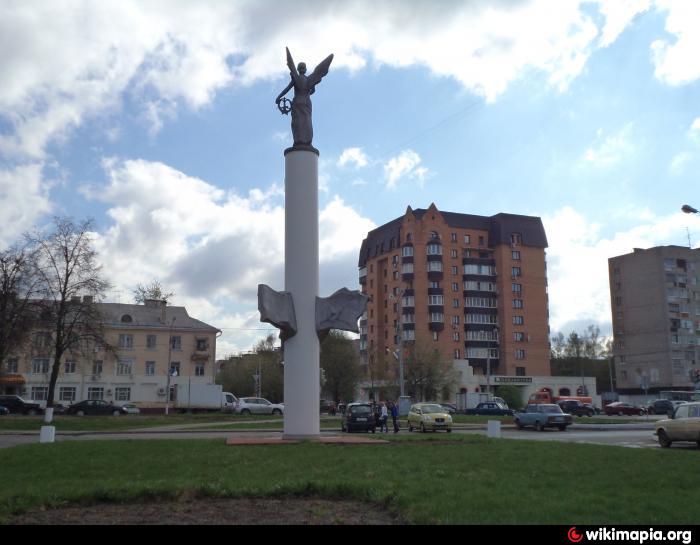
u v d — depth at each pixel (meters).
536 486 11.41
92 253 46.00
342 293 23.38
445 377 77.81
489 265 96.75
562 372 113.06
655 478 12.30
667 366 92.88
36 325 45.16
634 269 98.94
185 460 15.52
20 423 39.09
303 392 22.58
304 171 23.75
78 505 10.07
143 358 73.44
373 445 19.88
